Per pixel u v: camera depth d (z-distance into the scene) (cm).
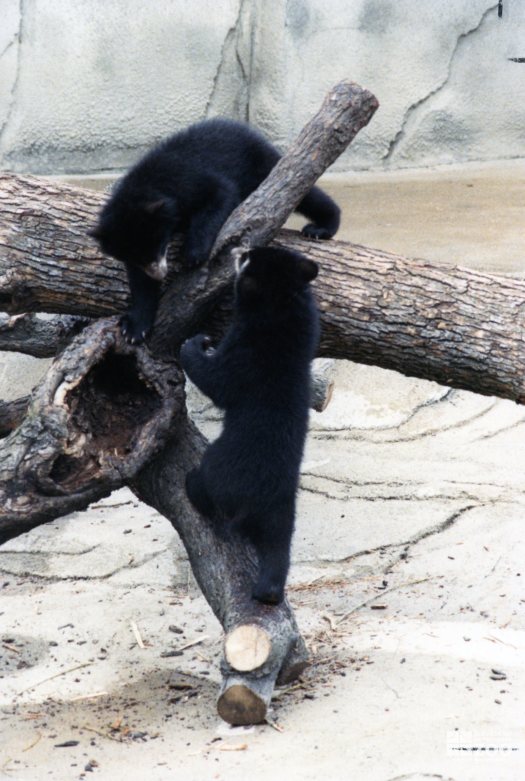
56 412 909
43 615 1110
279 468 896
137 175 1007
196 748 790
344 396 1522
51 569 1238
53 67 2267
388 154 2408
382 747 741
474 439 1438
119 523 1348
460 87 2397
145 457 948
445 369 1027
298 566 1216
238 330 925
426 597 1115
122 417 980
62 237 1022
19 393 1579
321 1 2319
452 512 1288
